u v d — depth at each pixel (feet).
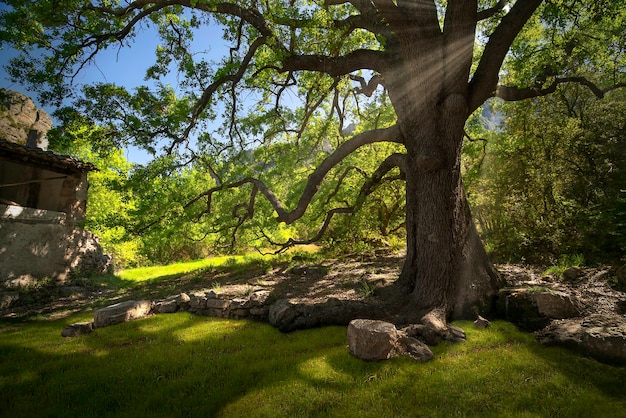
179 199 34.09
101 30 29.96
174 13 31.53
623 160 33.55
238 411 10.86
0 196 43.57
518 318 18.21
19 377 13.74
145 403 11.39
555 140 35.55
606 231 25.32
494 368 12.98
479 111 40.24
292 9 25.46
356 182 43.47
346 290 24.26
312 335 17.75
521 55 29.91
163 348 16.55
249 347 16.53
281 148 39.40
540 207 33.01
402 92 22.81
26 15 26.48
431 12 20.90
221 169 35.47
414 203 21.95
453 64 20.58
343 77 33.22
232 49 31.19
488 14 26.66
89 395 12.15
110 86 26.76
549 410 10.39
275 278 31.32
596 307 17.51
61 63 28.14
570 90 40.04
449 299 19.39
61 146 27.91
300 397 11.48
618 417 9.85
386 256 40.93
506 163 37.96
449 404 10.85
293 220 26.08
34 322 24.14
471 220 21.93
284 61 26.17
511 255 31.45
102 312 21.49
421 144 21.57
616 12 24.75
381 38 24.76
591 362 13.20
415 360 13.98
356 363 13.84
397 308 19.69
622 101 38.40
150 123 27.25
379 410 10.61
